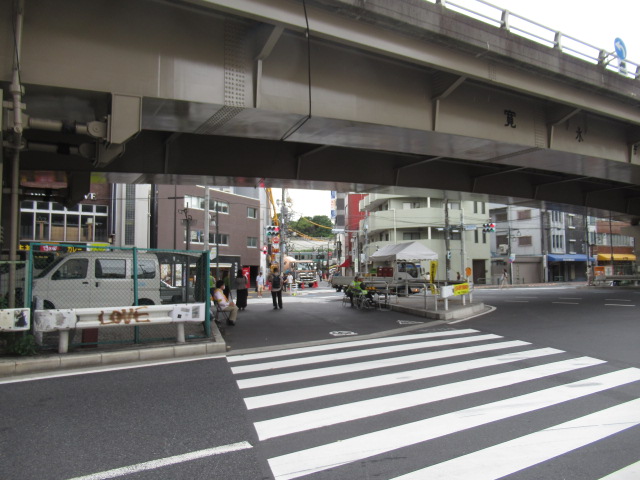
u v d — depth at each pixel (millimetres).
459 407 5309
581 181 22094
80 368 7480
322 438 4402
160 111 8992
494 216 57188
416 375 6875
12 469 3771
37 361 7207
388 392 5957
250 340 10375
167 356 8367
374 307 18484
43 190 13195
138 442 4344
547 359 7953
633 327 11680
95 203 32406
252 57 8922
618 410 5176
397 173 16609
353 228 63844
